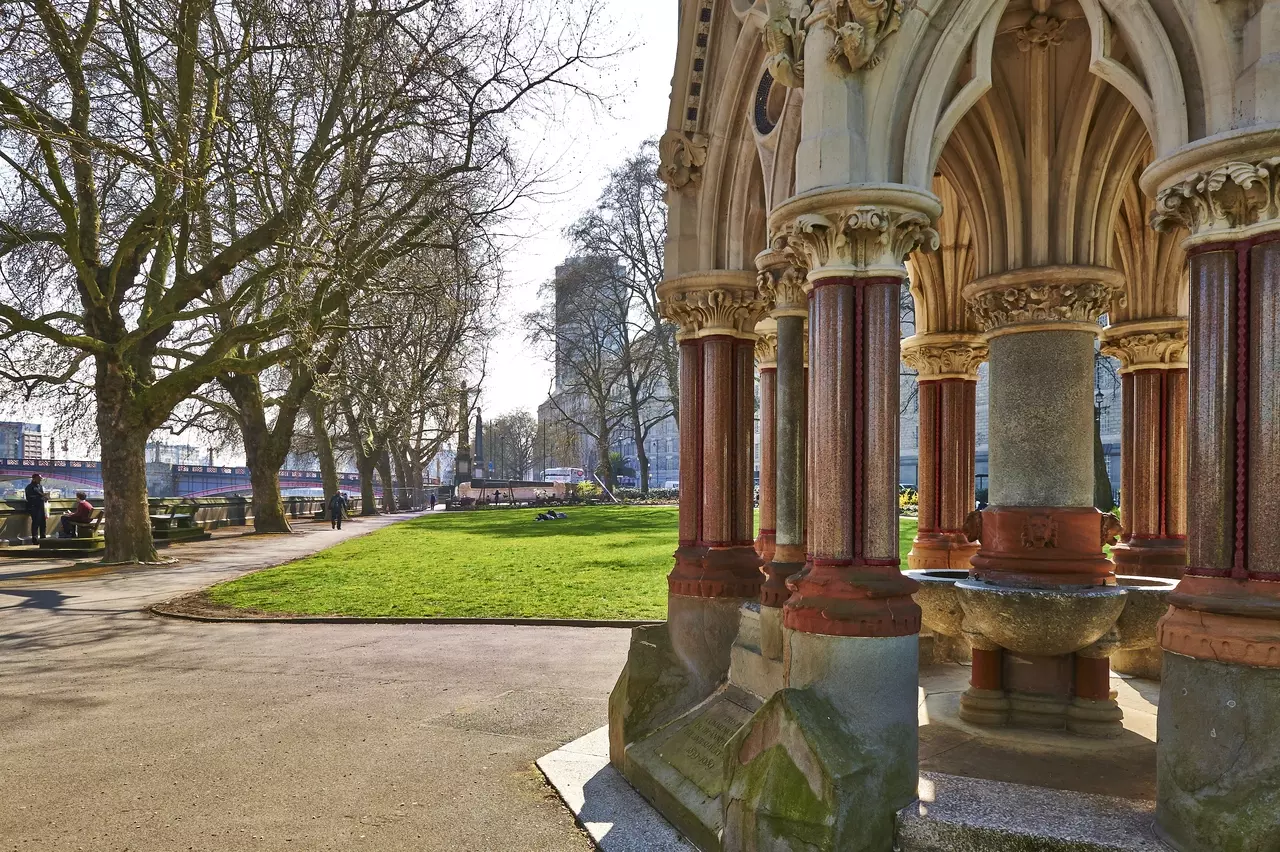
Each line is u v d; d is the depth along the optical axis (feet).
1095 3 10.88
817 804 10.28
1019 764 12.97
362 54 43.39
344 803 14.71
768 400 23.29
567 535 76.28
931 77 11.65
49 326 51.55
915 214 11.41
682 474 18.83
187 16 44.21
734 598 17.47
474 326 80.84
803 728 10.68
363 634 31.65
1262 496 9.34
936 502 24.20
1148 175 10.23
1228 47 9.51
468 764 16.78
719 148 17.83
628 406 155.02
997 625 14.55
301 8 41.68
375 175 47.37
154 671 25.54
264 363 54.90
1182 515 21.49
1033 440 15.92
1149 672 19.22
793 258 12.60
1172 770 9.65
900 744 11.00
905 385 124.88
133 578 48.60
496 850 12.75
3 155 44.70
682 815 13.01
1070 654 15.01
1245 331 9.51
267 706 21.34
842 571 11.54
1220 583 9.59
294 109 44.29
